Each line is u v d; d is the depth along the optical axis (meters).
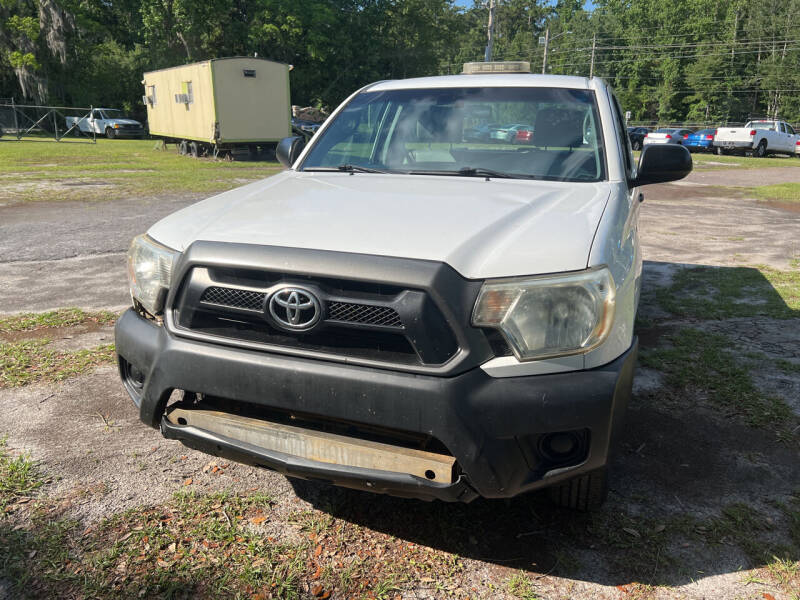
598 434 2.16
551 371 2.14
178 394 2.98
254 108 20.91
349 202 2.73
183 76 21.95
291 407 2.21
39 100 40.38
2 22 39.38
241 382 2.26
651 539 2.60
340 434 2.29
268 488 2.93
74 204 11.30
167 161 20.81
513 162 3.34
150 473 3.01
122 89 44.75
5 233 8.55
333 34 43.56
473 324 2.10
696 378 4.20
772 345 4.84
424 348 2.08
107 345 4.60
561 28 98.00
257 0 40.12
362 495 2.90
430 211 2.56
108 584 2.29
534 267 2.17
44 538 2.51
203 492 2.87
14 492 2.80
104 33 43.22
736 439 3.43
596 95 3.60
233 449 2.38
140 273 2.64
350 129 3.83
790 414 3.70
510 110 3.60
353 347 2.18
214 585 2.30
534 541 2.59
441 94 3.81
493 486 2.12
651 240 9.16
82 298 5.76
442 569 2.43
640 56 74.31
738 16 71.12
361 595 2.29
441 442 2.12
